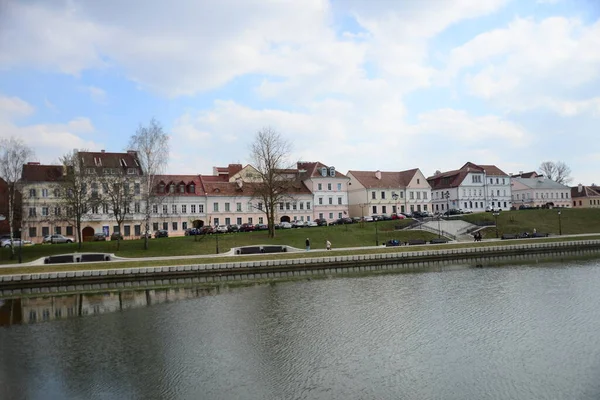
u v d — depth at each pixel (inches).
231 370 1029.8
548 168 7362.2
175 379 985.5
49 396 918.4
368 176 4891.7
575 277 2122.3
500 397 871.7
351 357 1098.7
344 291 1905.8
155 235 3444.9
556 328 1288.1
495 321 1378.0
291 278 2304.4
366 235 3442.4
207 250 2874.0
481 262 2792.8
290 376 991.0
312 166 4729.3
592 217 4345.5
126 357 1127.0
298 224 3880.4
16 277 2091.5
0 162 2566.4
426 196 4936.0
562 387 906.1
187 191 3895.2
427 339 1222.9
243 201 4074.8
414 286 1987.0
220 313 1560.0
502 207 5536.4
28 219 3147.1
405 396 885.2
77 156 3056.1
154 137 2874.0
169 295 1902.1
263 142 3368.6
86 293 1973.4
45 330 1384.1
